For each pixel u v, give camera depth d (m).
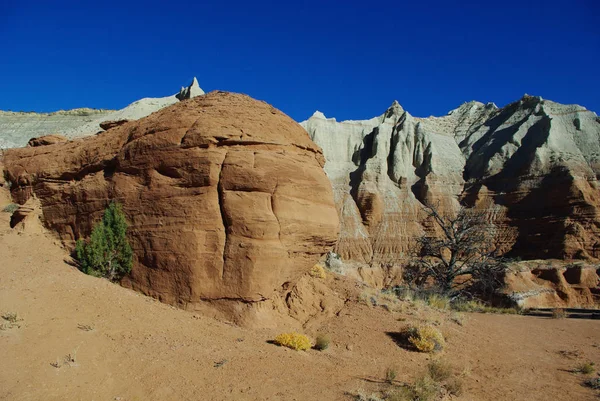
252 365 8.51
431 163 65.06
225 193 11.52
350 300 14.51
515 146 63.94
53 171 15.83
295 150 13.24
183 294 11.28
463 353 11.59
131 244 12.41
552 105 68.31
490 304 36.06
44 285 10.24
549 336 14.80
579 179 52.62
